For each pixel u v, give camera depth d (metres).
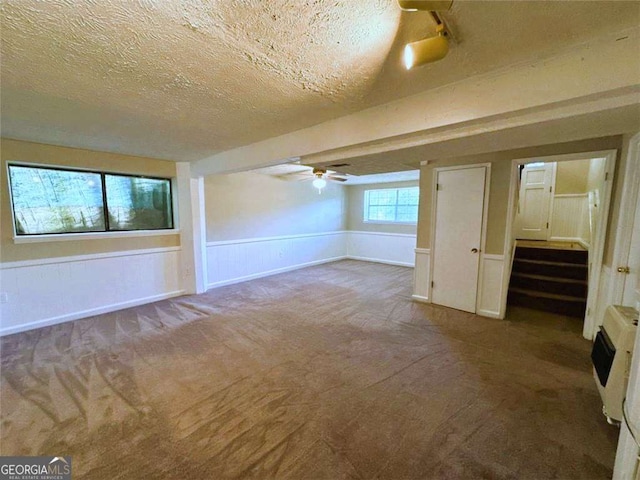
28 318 3.23
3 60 1.45
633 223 2.34
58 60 1.46
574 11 1.11
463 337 3.05
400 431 1.75
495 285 3.60
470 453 1.58
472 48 1.36
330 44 1.33
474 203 3.67
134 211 4.11
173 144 3.27
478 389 2.15
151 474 1.46
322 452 1.59
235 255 5.41
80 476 1.45
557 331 3.19
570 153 2.99
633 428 1.11
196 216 4.55
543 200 5.50
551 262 4.13
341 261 7.75
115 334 3.12
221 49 1.37
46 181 3.35
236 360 2.58
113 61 1.47
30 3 1.04
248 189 5.55
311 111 2.19
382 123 2.07
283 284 5.31
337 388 2.17
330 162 2.92
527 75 1.50
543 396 2.07
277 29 1.22
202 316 3.67
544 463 1.52
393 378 2.30
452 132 1.90
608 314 2.00
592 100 1.40
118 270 3.89
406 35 1.26
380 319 3.57
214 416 1.87
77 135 2.87
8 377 2.30
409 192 7.02
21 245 3.17
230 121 2.42
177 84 1.74
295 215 6.59
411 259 7.01
